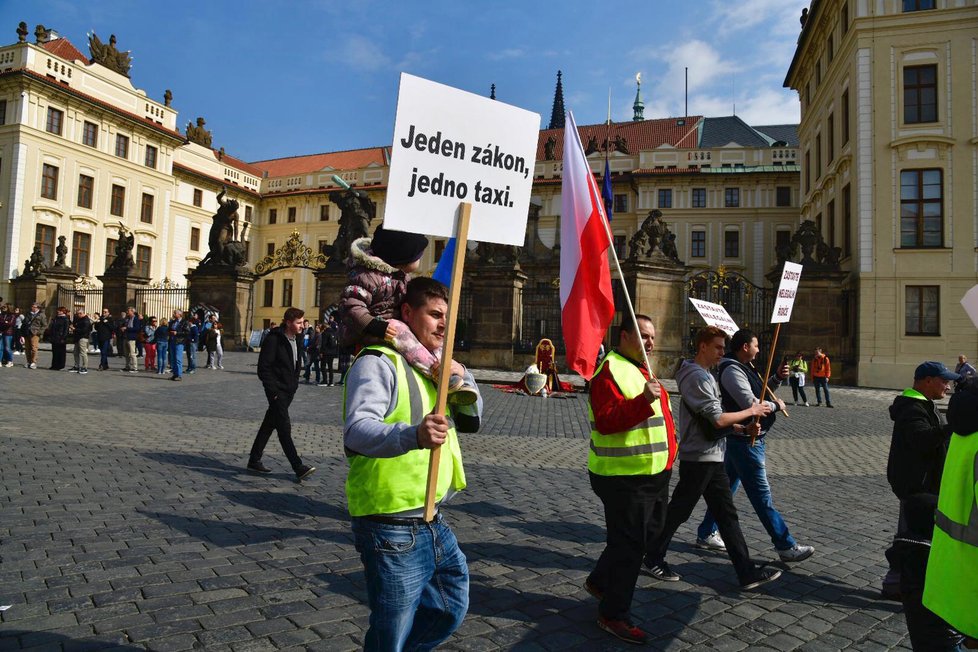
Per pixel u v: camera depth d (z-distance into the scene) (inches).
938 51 977.5
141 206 1820.9
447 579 90.7
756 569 163.2
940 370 142.2
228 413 464.4
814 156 1346.0
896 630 145.1
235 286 1122.0
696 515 242.8
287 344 271.3
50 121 1573.6
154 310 1222.3
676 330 873.5
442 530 89.6
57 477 252.7
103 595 145.9
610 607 134.0
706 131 2160.4
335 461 311.4
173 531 194.1
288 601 147.0
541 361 742.5
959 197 956.6
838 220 1132.5
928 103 984.3
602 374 139.0
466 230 91.3
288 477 274.4
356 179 2276.1
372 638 84.1
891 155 989.8
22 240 1497.3
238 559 173.2
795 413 608.1
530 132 102.2
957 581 95.7
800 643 137.4
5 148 1505.9
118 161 1739.7
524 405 604.7
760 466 185.8
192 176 2075.5
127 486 244.2
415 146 91.9
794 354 948.6
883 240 982.4
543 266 1327.5
